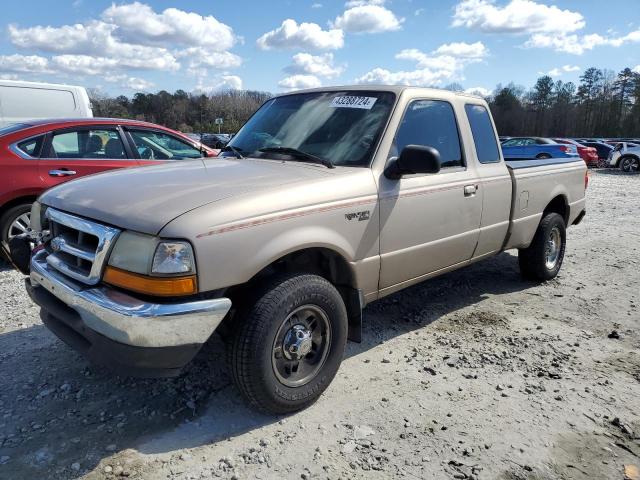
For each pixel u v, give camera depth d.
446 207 4.08
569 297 5.44
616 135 79.69
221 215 2.68
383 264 3.62
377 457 2.75
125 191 2.98
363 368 3.73
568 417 3.17
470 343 4.20
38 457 2.68
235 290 3.01
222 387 3.41
